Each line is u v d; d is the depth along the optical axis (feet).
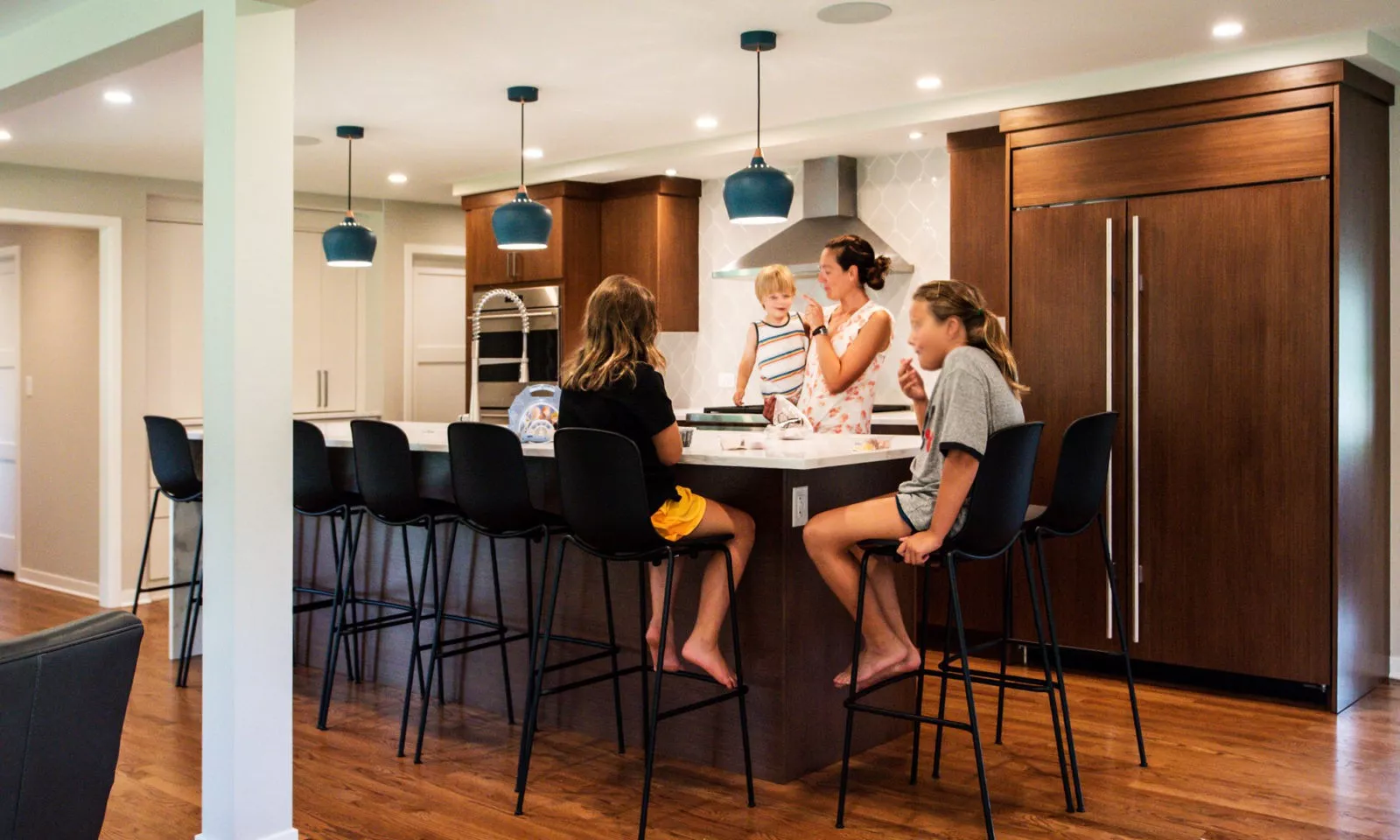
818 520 10.78
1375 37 13.34
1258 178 13.99
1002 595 16.28
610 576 12.41
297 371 24.64
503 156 20.63
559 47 13.78
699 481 11.66
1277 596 14.06
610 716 12.52
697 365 22.45
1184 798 10.81
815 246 19.49
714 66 14.61
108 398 21.50
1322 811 10.50
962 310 10.46
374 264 25.59
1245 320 14.16
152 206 22.45
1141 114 14.82
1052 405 15.66
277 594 9.52
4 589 23.13
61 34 11.62
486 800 10.81
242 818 9.33
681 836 9.91
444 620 13.83
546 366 22.22
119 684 6.15
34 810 5.84
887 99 16.48
